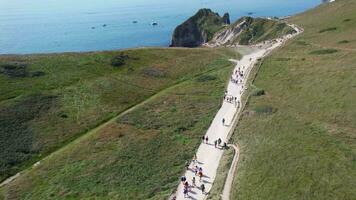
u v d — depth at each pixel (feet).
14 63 339.77
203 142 226.99
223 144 220.43
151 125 255.29
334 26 475.72
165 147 225.76
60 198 188.55
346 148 180.55
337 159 170.40
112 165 211.20
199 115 267.39
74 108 282.97
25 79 316.40
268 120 231.30
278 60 367.45
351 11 519.19
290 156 177.58
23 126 257.14
